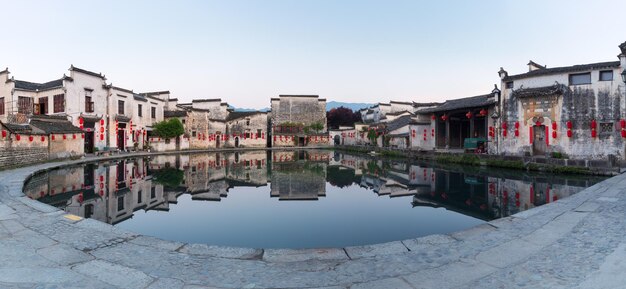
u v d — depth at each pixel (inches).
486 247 208.8
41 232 246.4
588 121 757.3
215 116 2114.9
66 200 459.8
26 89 1128.8
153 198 494.3
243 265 188.1
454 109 1111.6
